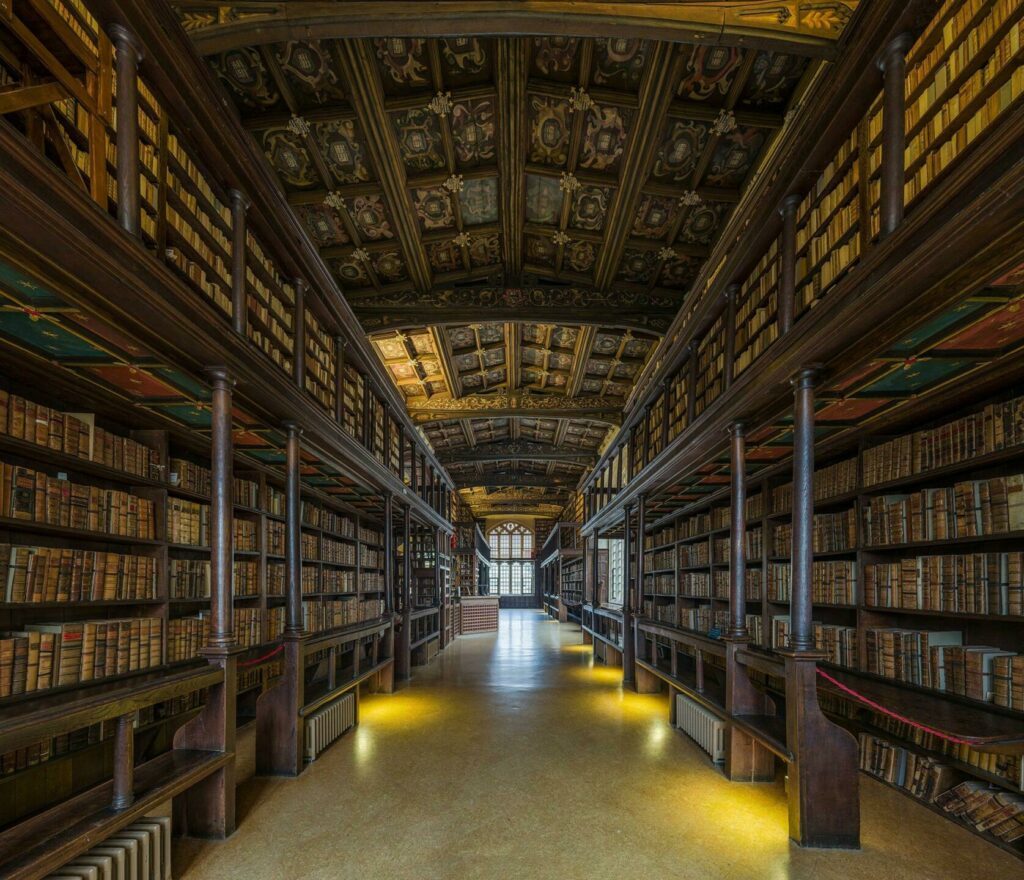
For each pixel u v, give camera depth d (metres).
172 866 3.18
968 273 2.38
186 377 3.60
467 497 26.42
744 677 4.62
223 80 4.92
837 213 3.26
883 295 2.63
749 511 6.88
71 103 2.34
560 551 18.38
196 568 4.99
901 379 3.63
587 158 5.82
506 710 7.00
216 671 3.54
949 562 3.75
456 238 7.23
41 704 2.45
